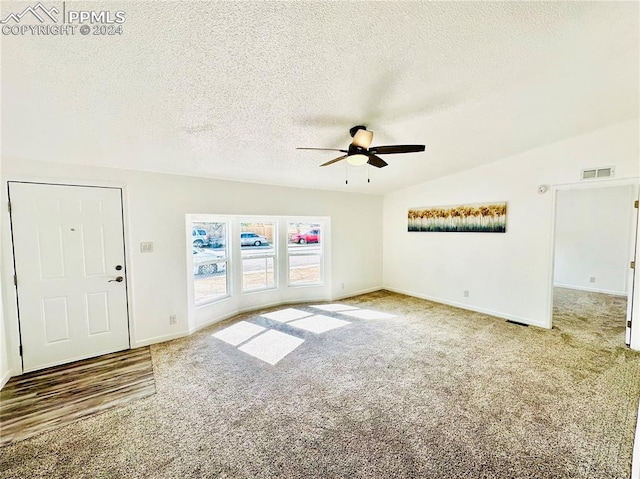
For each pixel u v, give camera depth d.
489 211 4.05
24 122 1.93
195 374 2.57
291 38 1.40
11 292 2.52
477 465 1.57
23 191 2.54
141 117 2.01
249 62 1.55
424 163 3.85
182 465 1.59
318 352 2.99
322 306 4.66
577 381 2.37
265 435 1.81
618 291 5.25
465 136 2.98
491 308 4.14
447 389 2.29
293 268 4.92
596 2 1.35
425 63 1.71
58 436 1.82
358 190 5.20
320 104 2.08
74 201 2.77
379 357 2.87
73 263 2.79
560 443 1.71
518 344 3.13
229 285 4.20
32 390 2.33
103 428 1.89
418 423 1.91
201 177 3.55
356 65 1.67
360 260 5.45
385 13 1.30
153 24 1.23
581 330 3.52
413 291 5.28
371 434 1.81
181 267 3.41
